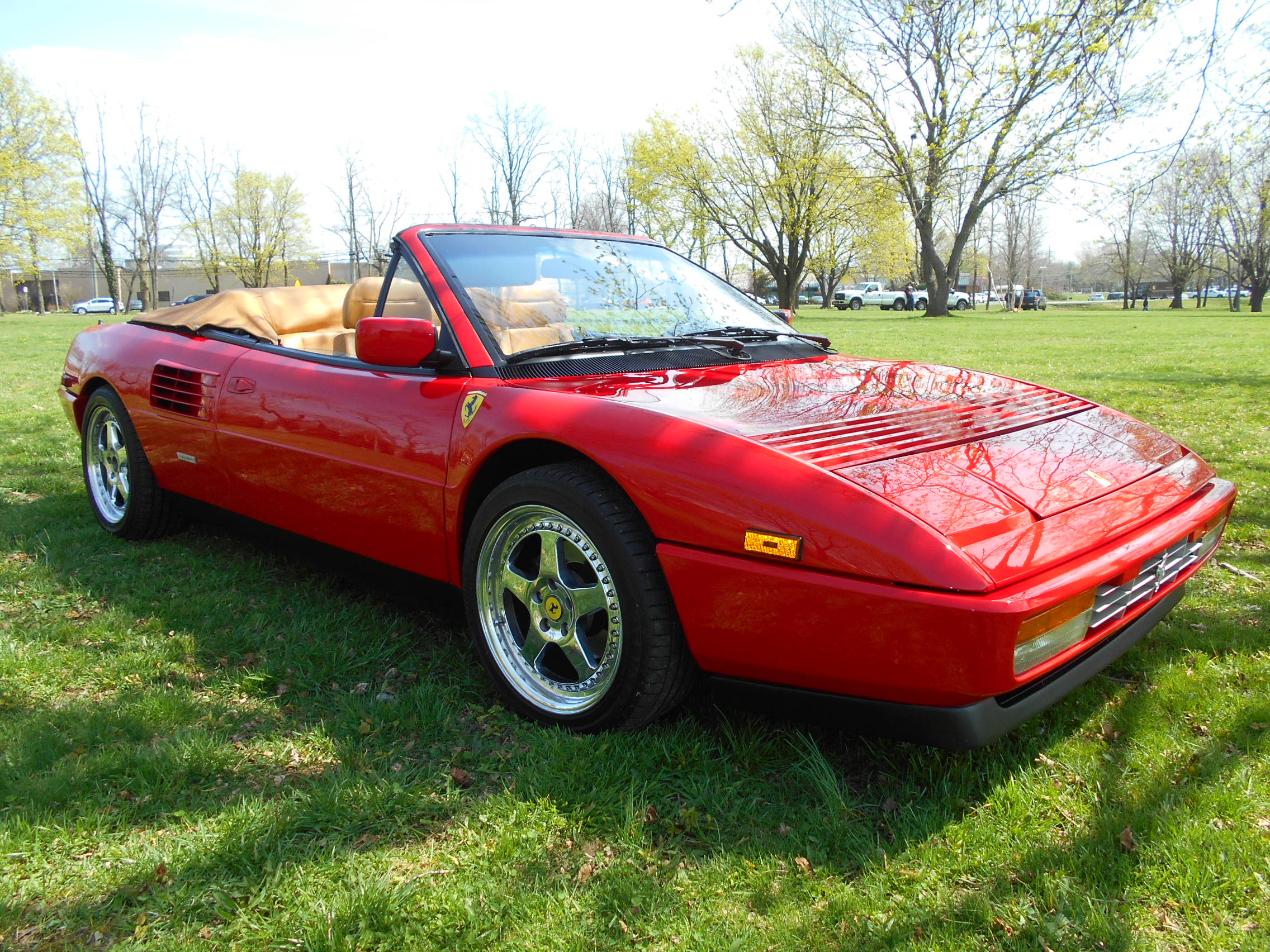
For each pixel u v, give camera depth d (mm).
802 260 42125
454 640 2996
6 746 2248
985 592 1751
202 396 3428
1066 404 2832
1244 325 28719
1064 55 6312
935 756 2207
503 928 1641
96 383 4152
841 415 2352
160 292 70562
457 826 1962
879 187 20188
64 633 3012
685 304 3297
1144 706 2484
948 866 1807
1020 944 1586
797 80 32844
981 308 65500
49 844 1880
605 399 2311
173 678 2715
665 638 2148
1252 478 5270
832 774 2086
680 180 41438
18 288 68500
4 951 1591
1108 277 101188
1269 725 2361
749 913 1688
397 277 2965
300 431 2988
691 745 2242
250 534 3471
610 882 1771
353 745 2301
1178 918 1650
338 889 1745
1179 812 1950
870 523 1848
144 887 1756
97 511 4215
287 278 61781
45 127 42500
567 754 2203
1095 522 2061
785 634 1945
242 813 1971
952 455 2176
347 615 3166
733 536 1979
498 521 2426
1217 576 3592
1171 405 8398
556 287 3039
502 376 2541
